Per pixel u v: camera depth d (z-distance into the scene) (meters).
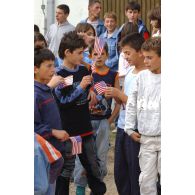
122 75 5.80
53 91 4.55
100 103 5.00
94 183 4.86
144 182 4.33
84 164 4.79
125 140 4.60
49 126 4.07
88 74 4.69
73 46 4.57
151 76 4.29
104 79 5.14
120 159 4.68
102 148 5.02
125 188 4.69
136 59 4.65
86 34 5.91
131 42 4.64
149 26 10.42
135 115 4.38
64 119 4.61
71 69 4.62
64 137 4.09
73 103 4.60
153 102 4.26
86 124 4.71
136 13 7.83
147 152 4.32
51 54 4.10
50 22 9.88
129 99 4.38
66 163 4.50
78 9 10.20
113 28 7.62
